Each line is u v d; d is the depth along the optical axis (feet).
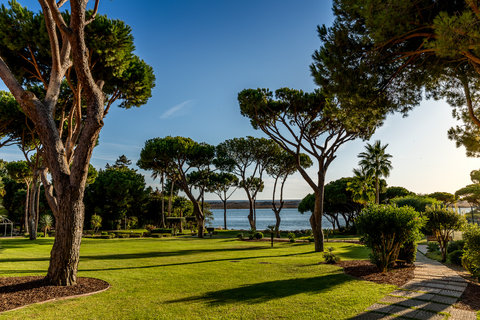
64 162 25.46
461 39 16.46
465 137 33.47
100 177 162.81
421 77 27.96
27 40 32.07
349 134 55.16
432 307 18.16
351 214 159.22
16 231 141.69
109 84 38.93
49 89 26.20
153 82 42.29
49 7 24.99
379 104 29.60
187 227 171.32
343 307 18.35
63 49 27.91
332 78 27.14
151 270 33.47
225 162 118.21
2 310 17.31
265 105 57.41
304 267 35.53
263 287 24.62
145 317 16.94
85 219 159.22
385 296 20.85
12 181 156.66
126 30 33.94
